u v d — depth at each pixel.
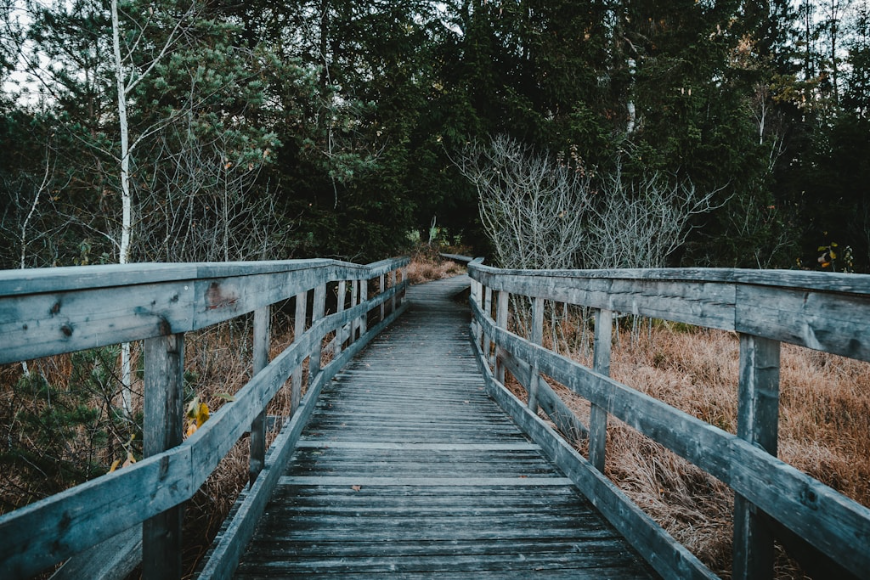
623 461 3.73
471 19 10.59
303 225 8.04
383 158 8.45
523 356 4.21
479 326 6.73
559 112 11.41
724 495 3.33
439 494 2.92
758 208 10.66
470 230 12.26
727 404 4.82
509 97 10.53
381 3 9.28
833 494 1.30
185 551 2.81
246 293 2.28
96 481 1.22
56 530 1.10
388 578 2.14
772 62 21.58
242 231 7.38
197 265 1.66
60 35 5.57
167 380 1.54
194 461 1.62
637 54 12.58
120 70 5.12
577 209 8.90
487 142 10.43
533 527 2.58
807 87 19.47
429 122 10.20
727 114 10.64
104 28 5.67
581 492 2.97
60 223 5.97
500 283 5.30
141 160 5.75
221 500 3.04
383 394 5.11
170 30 6.16
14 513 1.01
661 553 2.15
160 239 6.23
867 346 1.25
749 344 1.68
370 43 8.92
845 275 1.29
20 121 5.64
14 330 1.06
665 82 11.12
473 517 2.67
